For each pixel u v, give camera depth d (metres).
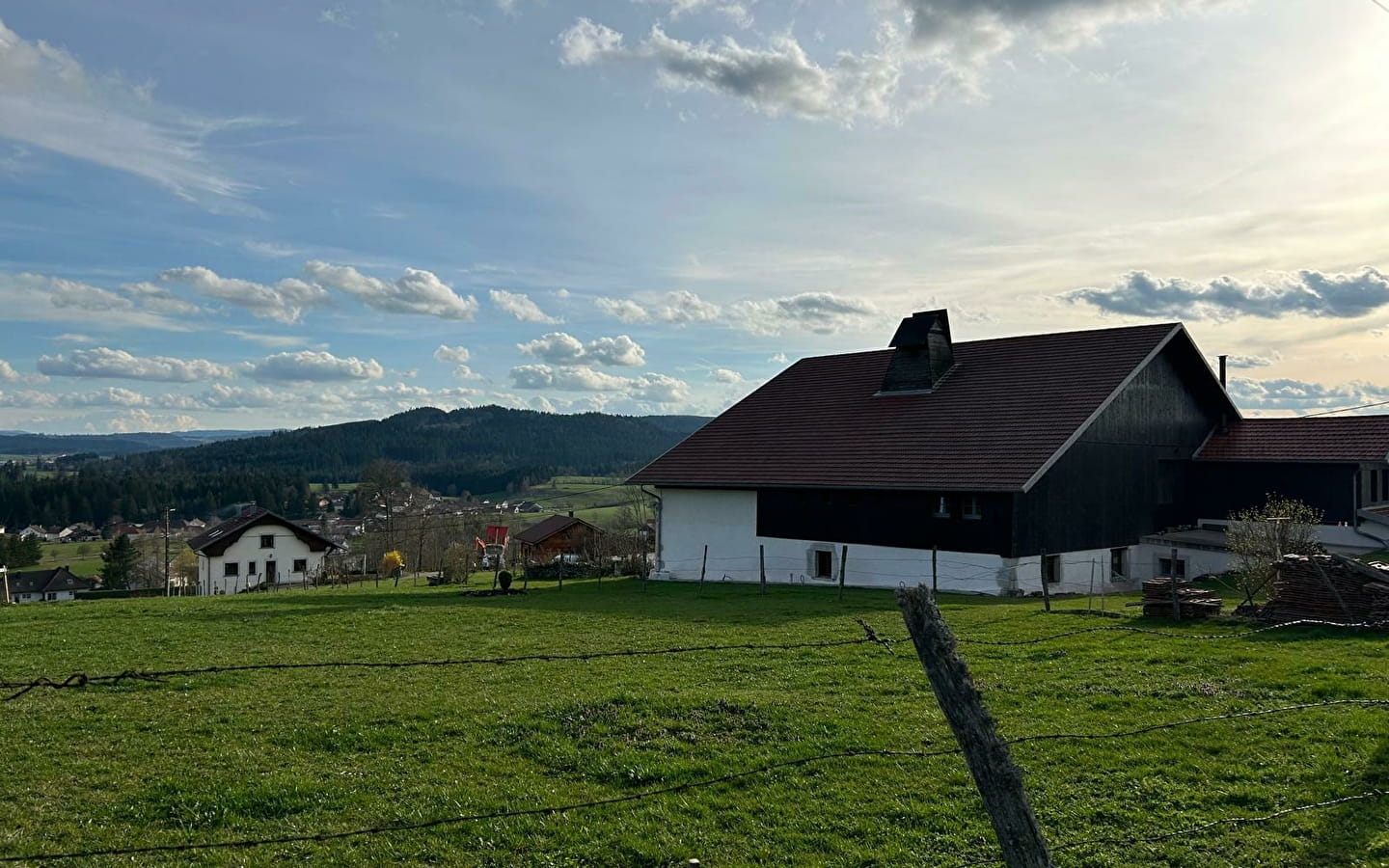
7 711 13.99
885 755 10.80
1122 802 9.30
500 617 25.47
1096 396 31.50
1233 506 34.72
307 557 75.12
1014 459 29.73
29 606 32.00
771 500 35.69
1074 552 30.72
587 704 13.00
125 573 78.75
